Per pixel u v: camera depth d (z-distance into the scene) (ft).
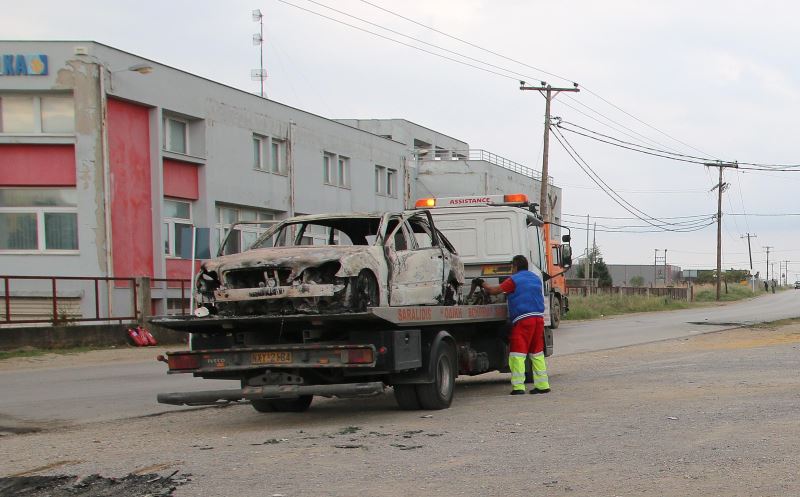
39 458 26.05
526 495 20.17
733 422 29.43
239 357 31.63
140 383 48.96
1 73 83.92
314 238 38.55
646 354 61.82
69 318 75.72
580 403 35.76
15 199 86.22
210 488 21.31
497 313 41.32
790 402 33.99
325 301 31.35
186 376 52.80
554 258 97.96
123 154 88.94
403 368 32.35
